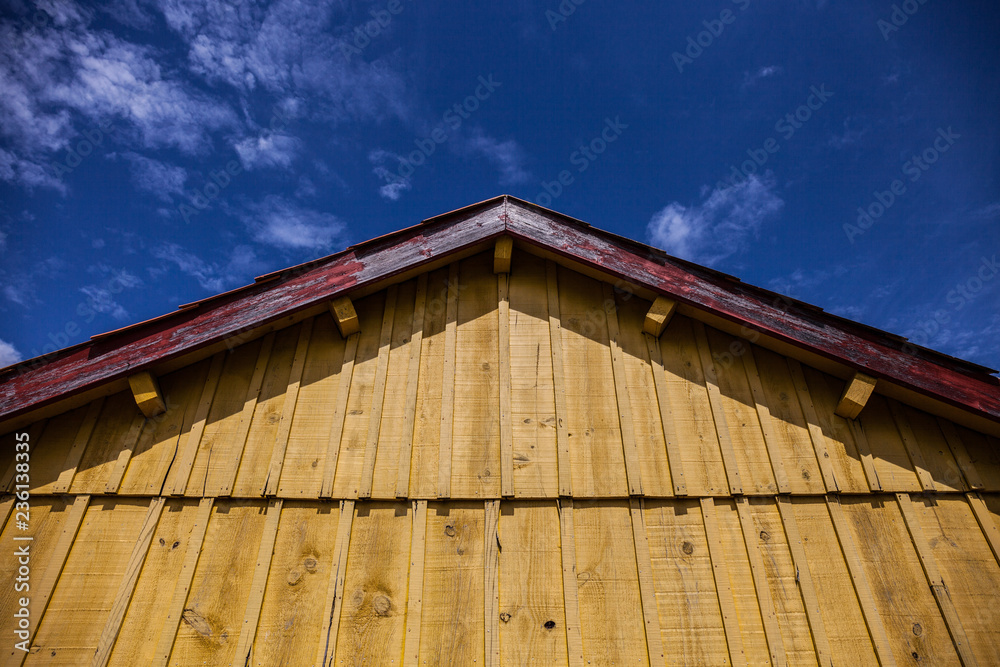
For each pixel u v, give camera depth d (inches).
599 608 173.9
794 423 206.8
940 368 207.2
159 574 177.5
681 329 228.8
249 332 215.8
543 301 235.6
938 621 173.5
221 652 166.6
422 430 203.2
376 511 188.1
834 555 183.2
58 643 167.5
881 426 207.5
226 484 190.7
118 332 209.5
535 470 195.8
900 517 190.1
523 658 166.4
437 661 165.5
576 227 241.9
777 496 192.2
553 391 213.0
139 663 164.7
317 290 221.1
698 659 166.9
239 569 178.5
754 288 224.2
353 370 215.9
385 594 174.7
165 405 207.0
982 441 204.4
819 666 165.6
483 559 180.7
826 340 211.3
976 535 187.5
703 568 180.1
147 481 191.8
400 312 231.5
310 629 169.8
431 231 239.3
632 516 188.2
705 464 197.8
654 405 210.1
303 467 194.9
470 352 222.4
